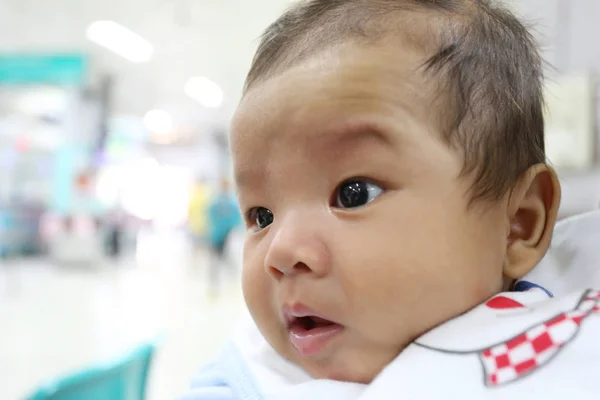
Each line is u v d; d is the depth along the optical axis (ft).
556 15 4.81
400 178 1.34
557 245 1.83
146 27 16.06
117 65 20.08
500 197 1.45
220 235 14.90
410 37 1.44
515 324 1.31
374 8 1.53
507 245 1.51
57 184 20.11
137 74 21.08
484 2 1.63
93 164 21.04
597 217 1.81
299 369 1.63
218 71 20.44
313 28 1.54
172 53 18.37
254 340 1.94
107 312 11.09
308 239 1.36
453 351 1.30
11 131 20.34
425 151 1.35
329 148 1.36
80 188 20.07
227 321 10.25
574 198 4.58
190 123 30.48
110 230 22.11
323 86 1.38
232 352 1.94
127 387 3.06
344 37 1.46
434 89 1.39
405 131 1.34
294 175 1.41
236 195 1.61
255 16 14.70
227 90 23.16
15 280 15.20
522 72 1.59
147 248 26.76
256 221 1.59
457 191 1.37
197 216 19.85
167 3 14.24
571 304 1.35
